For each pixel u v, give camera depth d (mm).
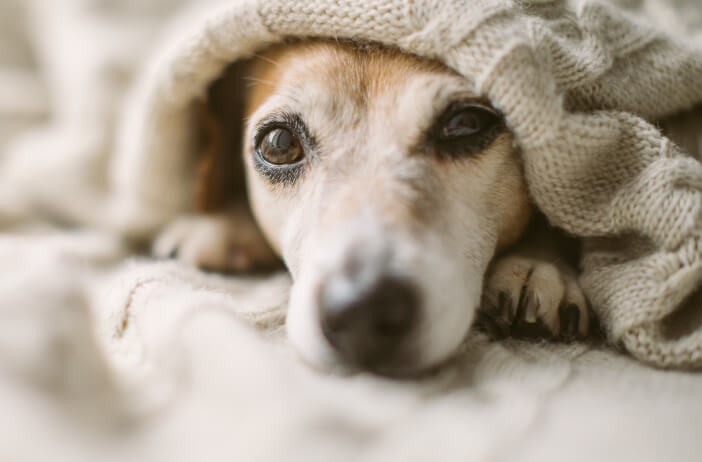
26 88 507
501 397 206
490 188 262
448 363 228
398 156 254
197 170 347
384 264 221
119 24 460
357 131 261
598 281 250
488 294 257
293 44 281
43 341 182
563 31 259
